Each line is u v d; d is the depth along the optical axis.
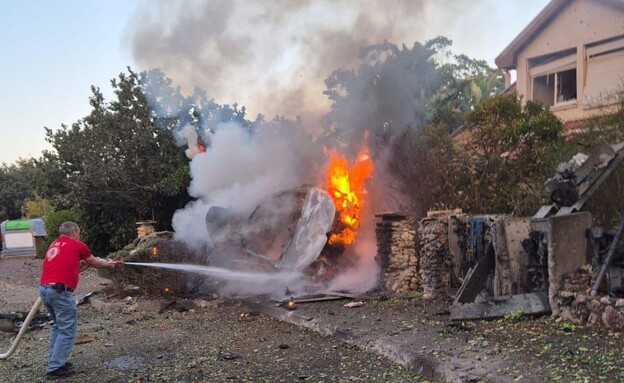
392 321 7.53
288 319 8.55
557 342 5.77
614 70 13.50
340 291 10.21
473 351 5.75
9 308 11.40
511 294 7.67
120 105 19.70
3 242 29.58
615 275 6.48
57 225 22.84
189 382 5.86
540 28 15.31
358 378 5.60
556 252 6.75
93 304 11.27
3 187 50.12
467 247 8.80
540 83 15.76
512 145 11.02
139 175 19.66
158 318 9.58
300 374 5.85
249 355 6.79
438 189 11.26
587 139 9.40
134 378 6.14
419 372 5.60
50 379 6.32
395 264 10.12
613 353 5.24
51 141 20.69
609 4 13.49
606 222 8.16
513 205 10.38
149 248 12.04
